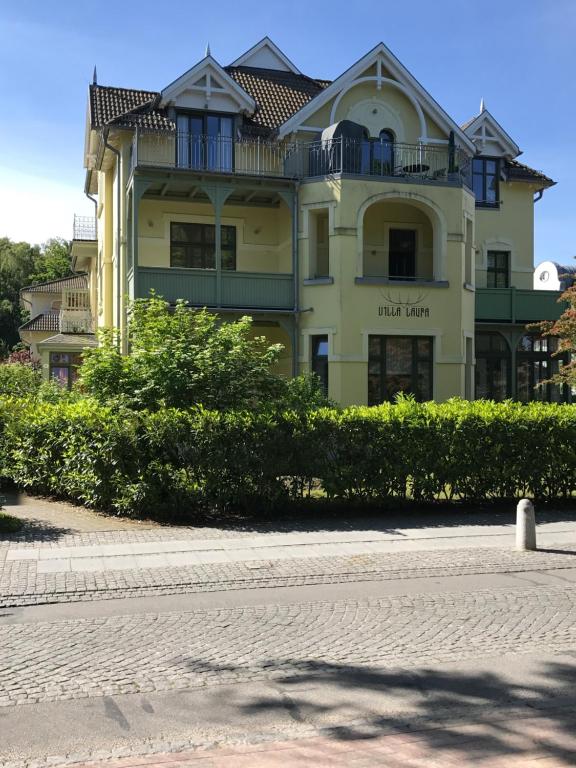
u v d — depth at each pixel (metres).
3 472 14.29
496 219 27.91
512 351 26.31
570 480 13.76
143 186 20.95
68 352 30.36
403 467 12.69
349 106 23.30
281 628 6.77
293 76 26.16
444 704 5.11
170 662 5.89
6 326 69.88
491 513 12.74
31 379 21.22
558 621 6.96
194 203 23.67
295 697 5.23
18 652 6.12
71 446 12.53
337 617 7.11
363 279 21.31
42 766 4.26
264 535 10.79
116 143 23.34
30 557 9.30
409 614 7.20
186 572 8.74
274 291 21.83
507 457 13.32
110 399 13.27
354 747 4.50
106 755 4.39
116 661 5.91
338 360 21.11
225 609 7.39
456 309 22.17
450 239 22.23
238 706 5.08
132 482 11.78
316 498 12.91
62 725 4.78
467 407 13.62
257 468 12.00
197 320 14.88
